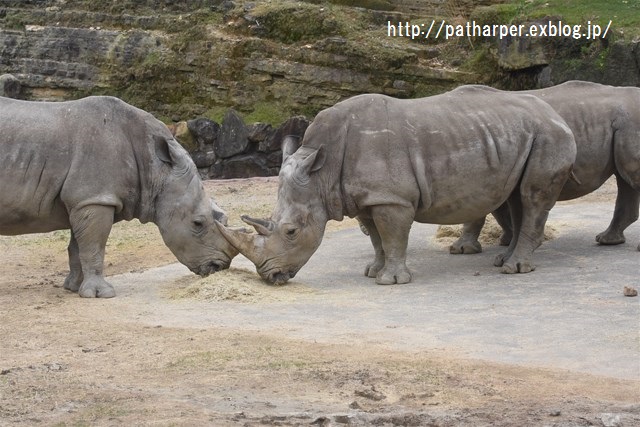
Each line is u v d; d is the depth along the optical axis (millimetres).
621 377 10500
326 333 12422
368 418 9172
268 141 31891
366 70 34344
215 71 36062
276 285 15266
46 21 40125
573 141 15938
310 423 9094
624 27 31109
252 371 10766
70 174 14578
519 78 32938
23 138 14531
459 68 34344
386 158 15266
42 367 11031
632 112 16828
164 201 15148
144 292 15188
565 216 20609
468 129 15531
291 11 35781
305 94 34844
